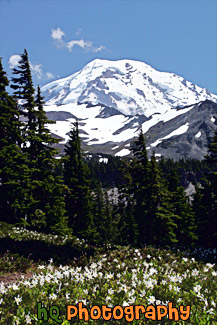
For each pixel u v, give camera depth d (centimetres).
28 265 1212
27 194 2869
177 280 974
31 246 1509
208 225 2902
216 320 717
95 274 966
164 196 3334
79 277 988
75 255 1416
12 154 2794
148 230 3181
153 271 1020
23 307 717
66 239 1862
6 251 1335
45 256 1358
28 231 2086
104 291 852
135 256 1295
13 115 2959
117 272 1080
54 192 3073
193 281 987
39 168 3023
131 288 879
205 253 1750
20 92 2988
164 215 3128
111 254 1352
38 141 2994
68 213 3688
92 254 1414
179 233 3716
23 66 3031
